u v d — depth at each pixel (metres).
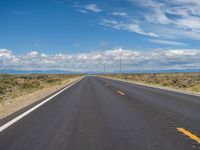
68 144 7.54
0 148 7.14
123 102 17.89
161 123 10.65
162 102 17.97
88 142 7.73
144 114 12.90
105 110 14.21
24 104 17.55
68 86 37.75
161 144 7.54
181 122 10.88
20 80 43.62
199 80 48.97
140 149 7.04
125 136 8.46
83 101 18.50
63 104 16.81
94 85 40.09
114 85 40.03
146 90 29.27
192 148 7.14
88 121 11.04
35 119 11.49
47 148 7.15
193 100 19.33
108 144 7.52
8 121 11.02
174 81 48.50
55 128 9.66
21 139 8.09
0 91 29.00
